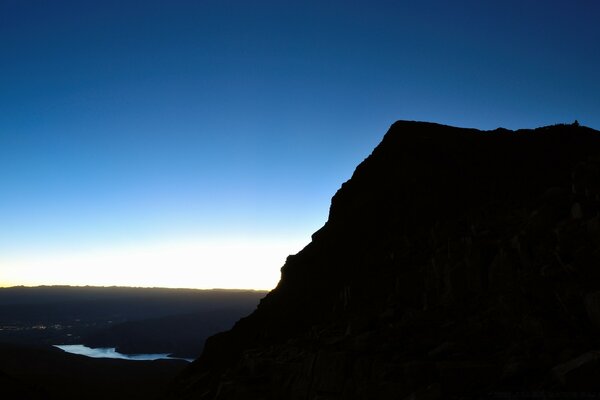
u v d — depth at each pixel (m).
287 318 35.94
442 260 23.75
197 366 39.94
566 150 32.78
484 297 20.41
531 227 21.22
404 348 18.41
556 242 19.69
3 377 54.38
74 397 56.97
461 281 21.81
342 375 18.28
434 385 14.87
